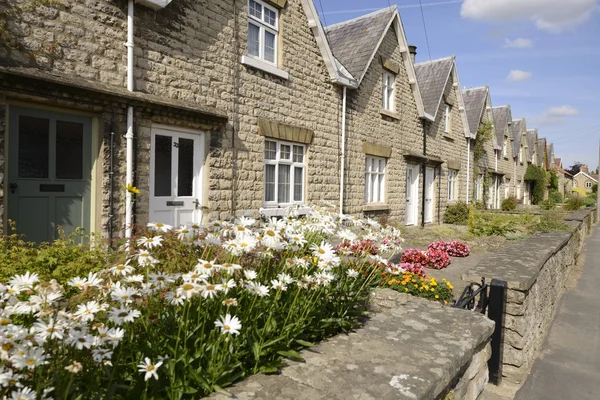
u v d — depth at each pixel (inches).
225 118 296.7
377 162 514.9
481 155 910.4
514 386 174.6
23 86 200.2
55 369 68.5
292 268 116.6
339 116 429.4
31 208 213.8
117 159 240.2
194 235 116.3
